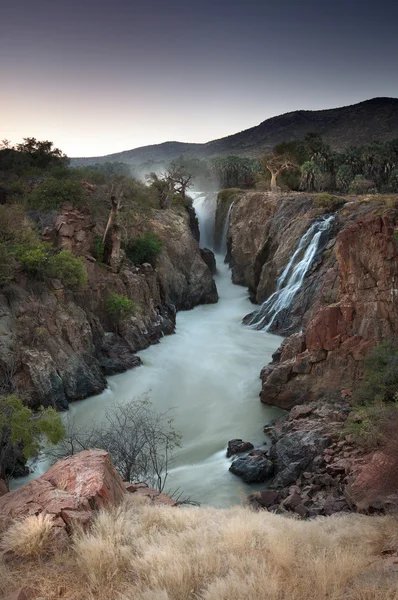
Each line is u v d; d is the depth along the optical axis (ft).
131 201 147.84
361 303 76.43
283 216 160.76
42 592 19.76
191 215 219.82
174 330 129.29
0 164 224.74
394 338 71.97
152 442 63.67
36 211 130.21
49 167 232.32
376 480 47.03
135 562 21.65
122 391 89.61
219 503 54.24
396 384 67.00
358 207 137.08
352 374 75.36
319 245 134.10
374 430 56.59
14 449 58.23
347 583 20.52
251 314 139.13
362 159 290.76
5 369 75.25
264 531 27.07
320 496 51.62
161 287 140.36
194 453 69.51
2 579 20.38
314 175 269.23
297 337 86.02
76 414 79.25
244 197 201.77
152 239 142.20
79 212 125.49
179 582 19.89
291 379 80.84
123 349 105.19
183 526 27.68
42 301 88.17
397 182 267.18
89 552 21.89
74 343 89.71
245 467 60.90
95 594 19.76
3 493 35.45
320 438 61.21
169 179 213.66
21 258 89.15
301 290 127.13
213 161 403.95
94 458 30.73
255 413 80.64
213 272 191.83
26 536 22.82
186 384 94.38
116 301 109.09
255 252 175.32
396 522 32.32
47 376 78.23
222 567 22.03
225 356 107.96
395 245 72.74
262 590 18.93
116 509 27.25
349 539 28.63
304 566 22.04
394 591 18.44
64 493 26.89
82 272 99.81
